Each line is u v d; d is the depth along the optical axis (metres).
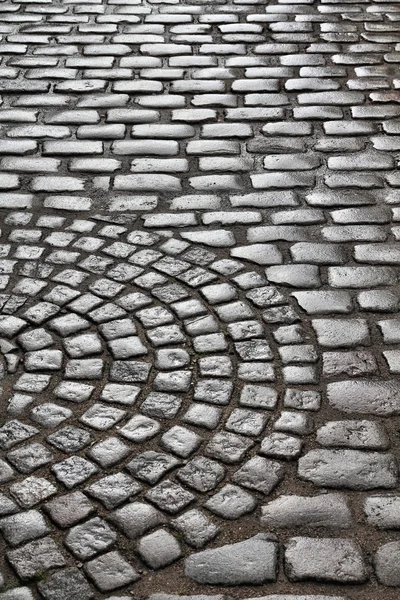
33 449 3.18
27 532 2.86
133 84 5.94
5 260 4.25
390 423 3.31
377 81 5.98
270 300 3.99
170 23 6.88
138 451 3.17
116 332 3.78
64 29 6.76
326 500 2.99
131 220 4.59
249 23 6.89
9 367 3.56
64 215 4.63
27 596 2.66
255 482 3.05
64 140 5.31
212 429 3.27
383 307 3.96
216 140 5.31
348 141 5.29
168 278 4.13
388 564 2.77
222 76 6.06
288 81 5.98
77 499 2.98
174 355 3.65
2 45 6.48
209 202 4.73
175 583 2.71
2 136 5.33
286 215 4.63
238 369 3.58
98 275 4.14
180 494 3.00
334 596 2.67
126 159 5.13
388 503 2.98
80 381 3.50
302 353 3.67
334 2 7.27
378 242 4.42
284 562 2.77
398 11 7.11
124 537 2.85
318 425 3.30
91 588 2.69
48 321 3.83
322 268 4.22
